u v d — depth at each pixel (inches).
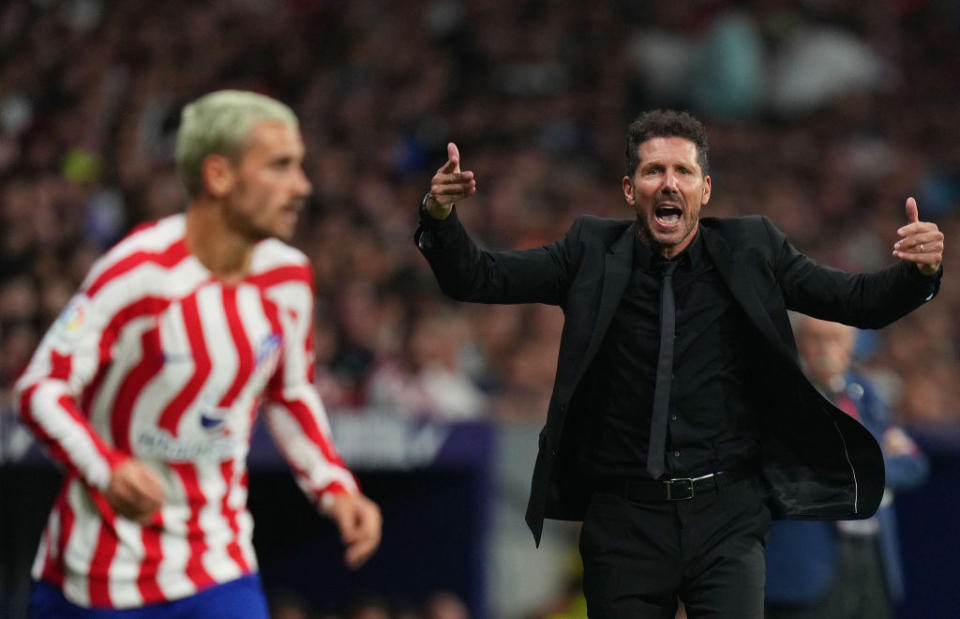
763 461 583.5
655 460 554.6
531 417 1218.0
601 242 578.6
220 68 1809.8
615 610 567.8
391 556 1097.4
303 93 1846.7
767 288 561.9
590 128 1953.7
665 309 558.6
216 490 526.9
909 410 1446.9
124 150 1600.6
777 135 2066.9
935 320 1654.8
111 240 1437.0
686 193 553.9
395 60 1918.1
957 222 2037.4
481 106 1931.6
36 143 1587.1
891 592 821.9
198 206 522.6
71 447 488.7
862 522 813.9
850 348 802.8
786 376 561.6
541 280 576.1
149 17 1841.8
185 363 513.7
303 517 1151.0
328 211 1581.0
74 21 1803.6
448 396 1202.0
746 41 2080.5
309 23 1947.6
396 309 1369.3
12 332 1164.5
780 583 784.9
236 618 523.5
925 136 2209.6
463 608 1058.7
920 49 2359.7
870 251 1881.2
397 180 1764.3
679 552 563.8
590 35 2112.5
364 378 1218.6
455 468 1050.7
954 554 1174.3
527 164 1779.0
